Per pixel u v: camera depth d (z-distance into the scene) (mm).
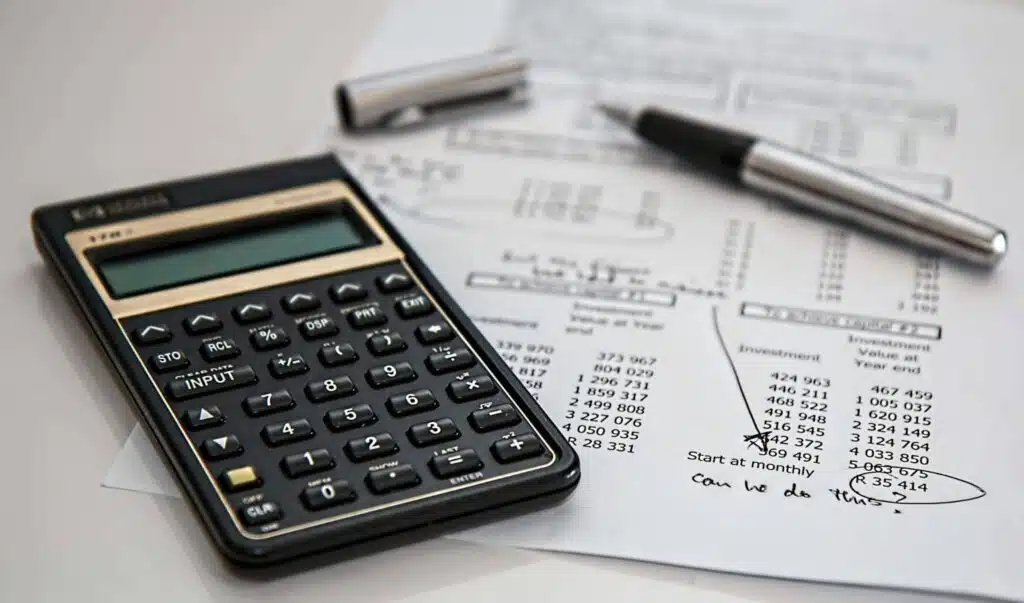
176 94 611
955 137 588
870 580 371
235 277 457
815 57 648
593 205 543
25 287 483
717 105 613
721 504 396
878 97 617
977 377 445
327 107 605
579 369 448
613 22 674
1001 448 416
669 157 576
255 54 643
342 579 372
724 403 433
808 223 531
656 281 495
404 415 403
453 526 380
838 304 482
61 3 682
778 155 537
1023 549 381
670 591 372
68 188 545
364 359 424
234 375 412
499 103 609
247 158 569
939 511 393
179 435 391
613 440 419
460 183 556
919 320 473
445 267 502
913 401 434
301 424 394
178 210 486
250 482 376
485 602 366
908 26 672
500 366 424
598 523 390
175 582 371
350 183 506
